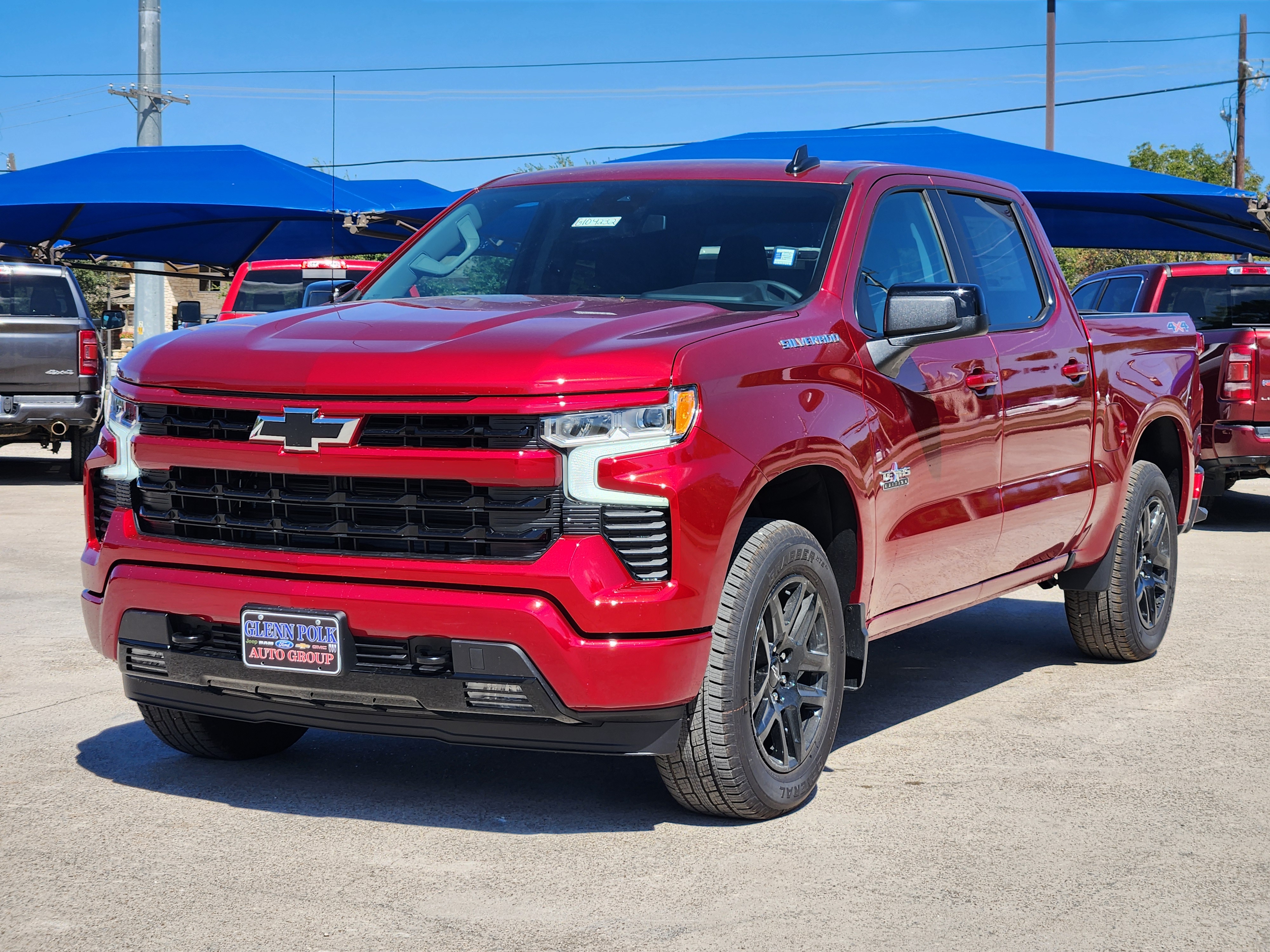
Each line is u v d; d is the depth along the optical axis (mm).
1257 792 4527
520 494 3686
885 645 7066
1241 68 41844
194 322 15055
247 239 20281
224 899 3525
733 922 3396
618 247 5000
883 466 4527
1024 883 3682
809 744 4305
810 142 14898
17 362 14273
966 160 14594
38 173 16469
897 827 4141
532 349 3768
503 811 4270
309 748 4988
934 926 3379
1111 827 4156
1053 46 36625
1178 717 5535
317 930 3326
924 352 4883
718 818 4188
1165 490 6730
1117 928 3383
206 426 3984
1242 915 3475
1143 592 6582
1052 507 5715
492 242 5273
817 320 4434
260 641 3908
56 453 15891
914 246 5191
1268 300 12859
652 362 3756
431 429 3734
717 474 3805
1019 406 5414
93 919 3383
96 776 4609
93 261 21719
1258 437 11391
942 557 5012
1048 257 6109
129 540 4145
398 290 5191
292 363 3906
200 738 4656
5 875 3686
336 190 16500
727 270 4766
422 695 3771
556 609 3662
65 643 6758
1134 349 6535
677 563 3727
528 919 3400
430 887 3619
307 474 3844
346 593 3789
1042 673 6395
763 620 4105
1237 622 7668
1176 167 48062
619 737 3809
